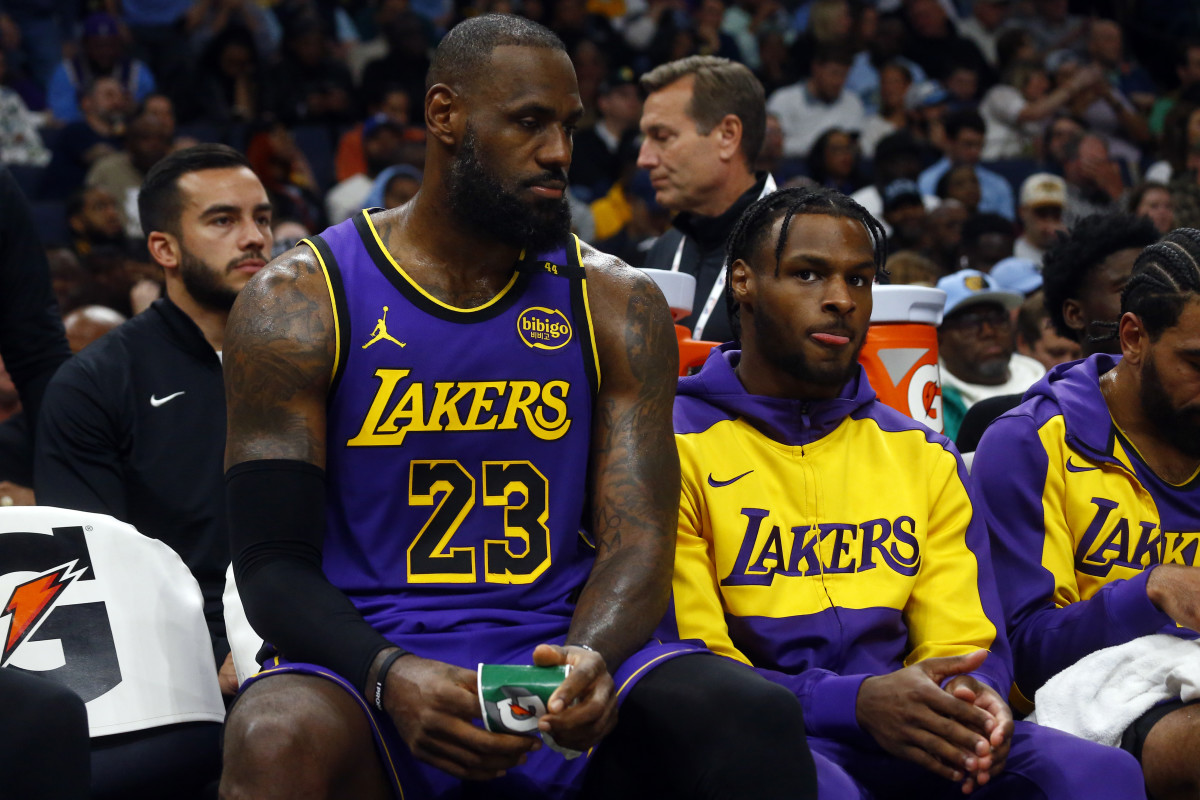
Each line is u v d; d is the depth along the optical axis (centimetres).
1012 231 1226
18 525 443
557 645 367
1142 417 482
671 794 351
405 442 373
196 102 1705
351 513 374
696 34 2038
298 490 360
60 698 368
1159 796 417
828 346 429
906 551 429
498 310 383
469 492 376
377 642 341
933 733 374
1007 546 475
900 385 521
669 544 378
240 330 371
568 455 383
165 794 439
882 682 385
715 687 340
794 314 430
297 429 365
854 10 2069
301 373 366
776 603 420
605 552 375
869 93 2006
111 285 1128
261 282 377
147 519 535
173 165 567
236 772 321
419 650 358
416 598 369
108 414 539
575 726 325
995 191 1603
